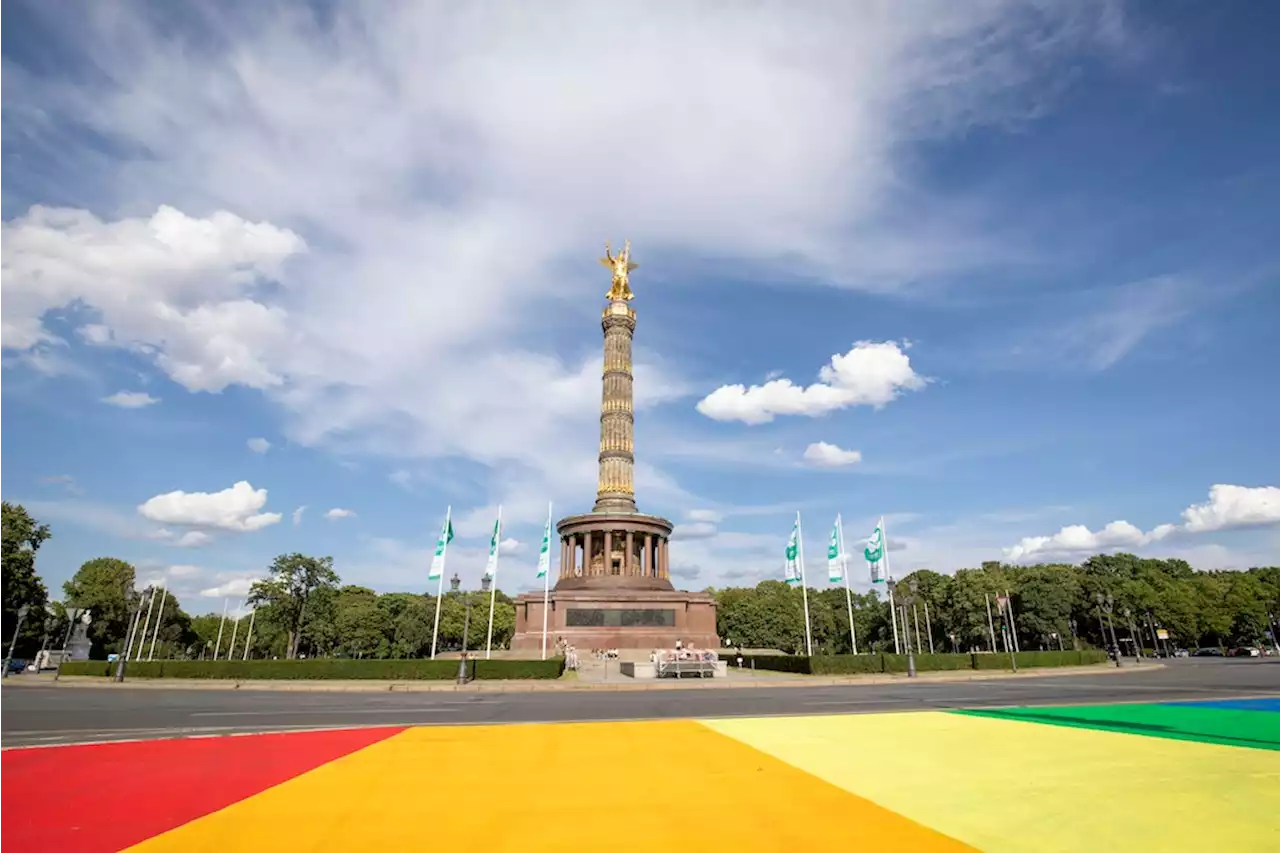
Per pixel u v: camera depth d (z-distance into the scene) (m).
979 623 124.50
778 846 9.65
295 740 20.58
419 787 13.70
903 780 13.95
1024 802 11.99
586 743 19.52
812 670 57.09
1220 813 11.13
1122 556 157.75
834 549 70.00
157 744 19.84
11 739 21.00
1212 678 47.06
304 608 120.31
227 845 9.98
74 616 94.75
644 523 93.44
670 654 60.84
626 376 100.81
